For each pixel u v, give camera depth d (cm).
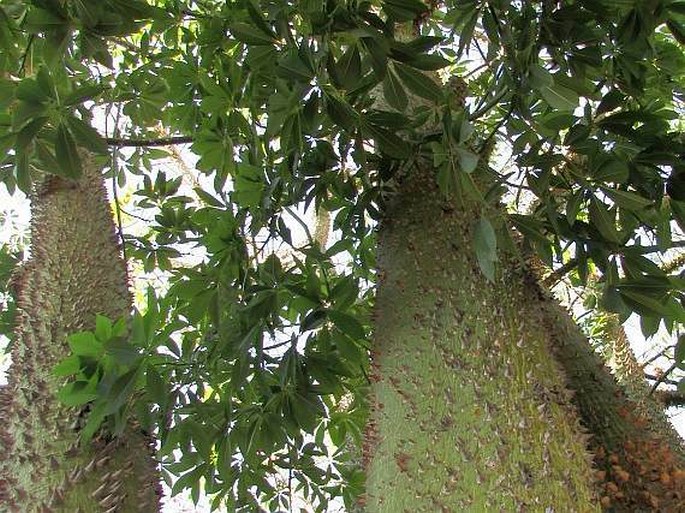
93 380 199
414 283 218
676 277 247
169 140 354
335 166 273
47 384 209
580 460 181
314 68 197
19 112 196
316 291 252
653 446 274
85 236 252
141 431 223
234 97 271
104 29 205
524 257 241
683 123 403
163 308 269
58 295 232
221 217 279
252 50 222
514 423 179
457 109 264
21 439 200
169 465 334
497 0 214
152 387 208
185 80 318
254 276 278
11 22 212
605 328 432
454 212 230
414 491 175
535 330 210
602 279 251
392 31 210
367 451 202
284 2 213
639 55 244
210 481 344
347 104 208
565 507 167
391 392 200
